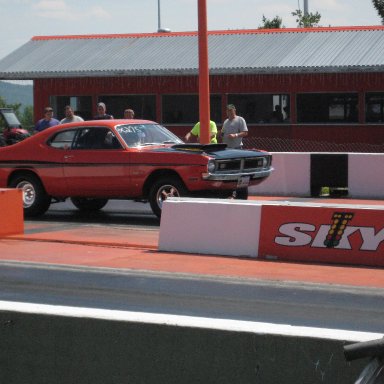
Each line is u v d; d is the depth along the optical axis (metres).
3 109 57.69
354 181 27.91
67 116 27.75
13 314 7.31
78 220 22.89
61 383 7.18
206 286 14.08
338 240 16.25
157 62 52.50
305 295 13.34
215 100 51.56
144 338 6.89
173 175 21.50
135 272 15.40
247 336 6.57
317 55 49.28
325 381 6.33
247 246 17.00
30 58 55.81
